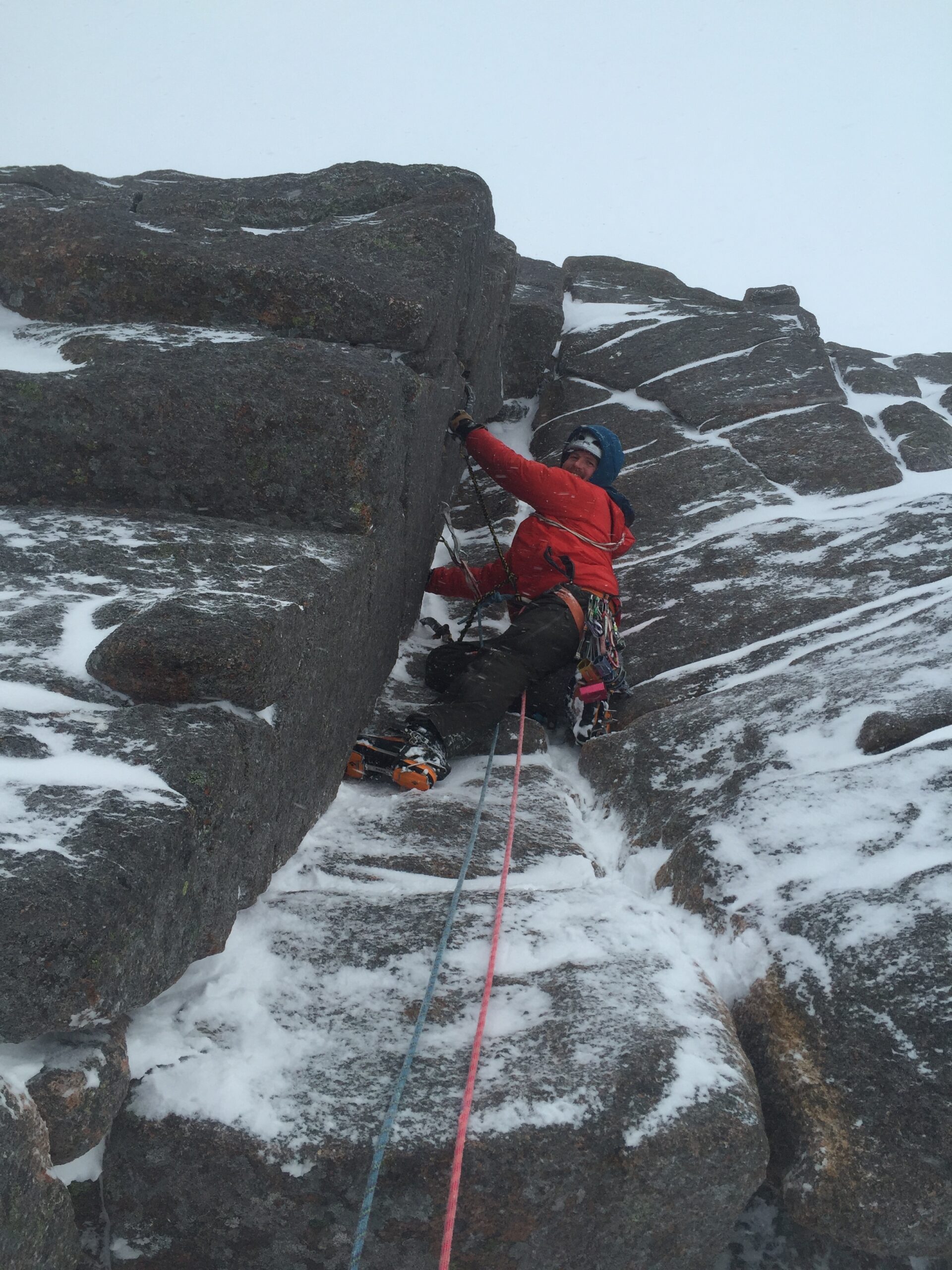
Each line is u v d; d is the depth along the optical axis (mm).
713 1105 1503
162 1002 1636
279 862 2057
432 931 1920
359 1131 1429
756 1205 1727
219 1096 1463
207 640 1693
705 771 2646
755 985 1843
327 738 2373
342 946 1854
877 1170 1538
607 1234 1454
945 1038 1604
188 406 2510
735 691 3102
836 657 3086
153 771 1497
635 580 4199
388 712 3139
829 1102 1626
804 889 1985
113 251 2975
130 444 2510
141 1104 1443
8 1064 1271
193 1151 1410
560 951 1896
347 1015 1681
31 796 1372
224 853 1629
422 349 3139
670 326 6406
